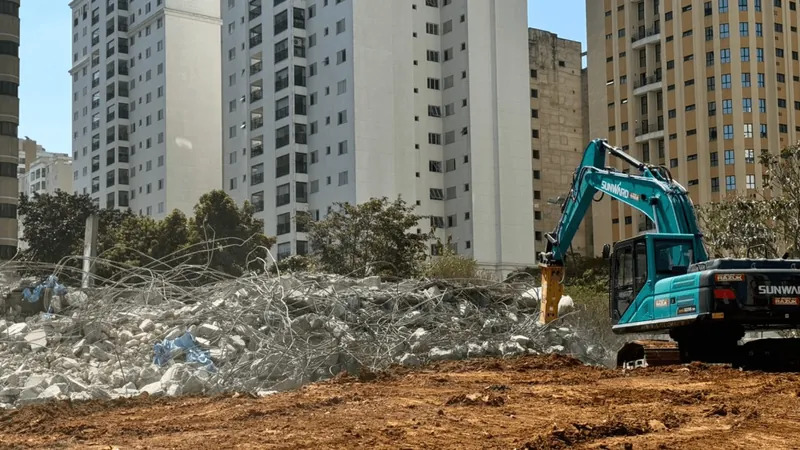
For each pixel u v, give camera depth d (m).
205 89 99.12
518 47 81.38
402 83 78.06
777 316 16.38
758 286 16.44
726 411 11.41
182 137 97.06
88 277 24.58
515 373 17.44
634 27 84.00
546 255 21.84
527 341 21.31
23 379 15.38
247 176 82.94
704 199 76.50
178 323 18.36
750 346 17.83
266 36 82.12
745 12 76.75
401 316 20.91
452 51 80.88
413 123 78.62
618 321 19.14
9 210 77.56
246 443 9.78
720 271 16.44
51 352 17.25
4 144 77.81
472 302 23.48
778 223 31.89
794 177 32.38
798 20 79.12
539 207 96.00
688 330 17.44
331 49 76.81
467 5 79.69
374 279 22.75
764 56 76.81
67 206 78.38
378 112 75.31
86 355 17.09
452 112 80.44
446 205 80.25
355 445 9.47
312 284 20.11
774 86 76.75
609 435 9.96
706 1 78.06
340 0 76.25
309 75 78.94
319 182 77.06
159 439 10.36
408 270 54.81
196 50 98.88
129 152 103.19
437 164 80.38
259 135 82.31
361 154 74.06
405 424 10.83
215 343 17.47
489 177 79.12
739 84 76.19
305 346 17.39
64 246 75.69
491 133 79.81
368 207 57.53
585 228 96.56
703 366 16.97
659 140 81.44
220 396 14.49
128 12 105.00
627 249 19.00
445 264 46.38
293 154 77.50
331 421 11.25
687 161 78.12
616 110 84.75
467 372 17.72
